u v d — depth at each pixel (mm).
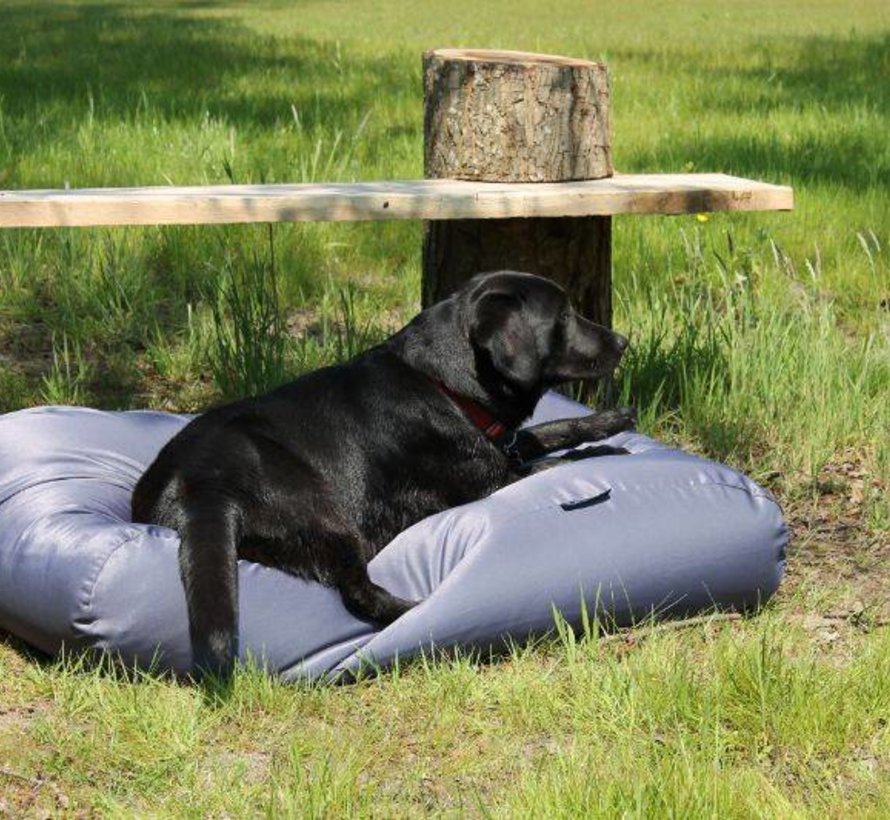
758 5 51156
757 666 5781
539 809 4887
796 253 13359
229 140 16266
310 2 54156
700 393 9359
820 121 19672
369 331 10812
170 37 32344
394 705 5766
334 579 6234
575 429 7707
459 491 6824
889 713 5668
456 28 39531
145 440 7348
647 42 33531
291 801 4910
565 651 6168
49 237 12719
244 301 10516
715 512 6543
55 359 9883
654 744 5355
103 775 5258
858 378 9727
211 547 5797
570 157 8562
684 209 8227
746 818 4953
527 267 8641
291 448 6555
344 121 18906
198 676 5840
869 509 8289
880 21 41781
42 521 6129
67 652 6016
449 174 8711
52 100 19875
